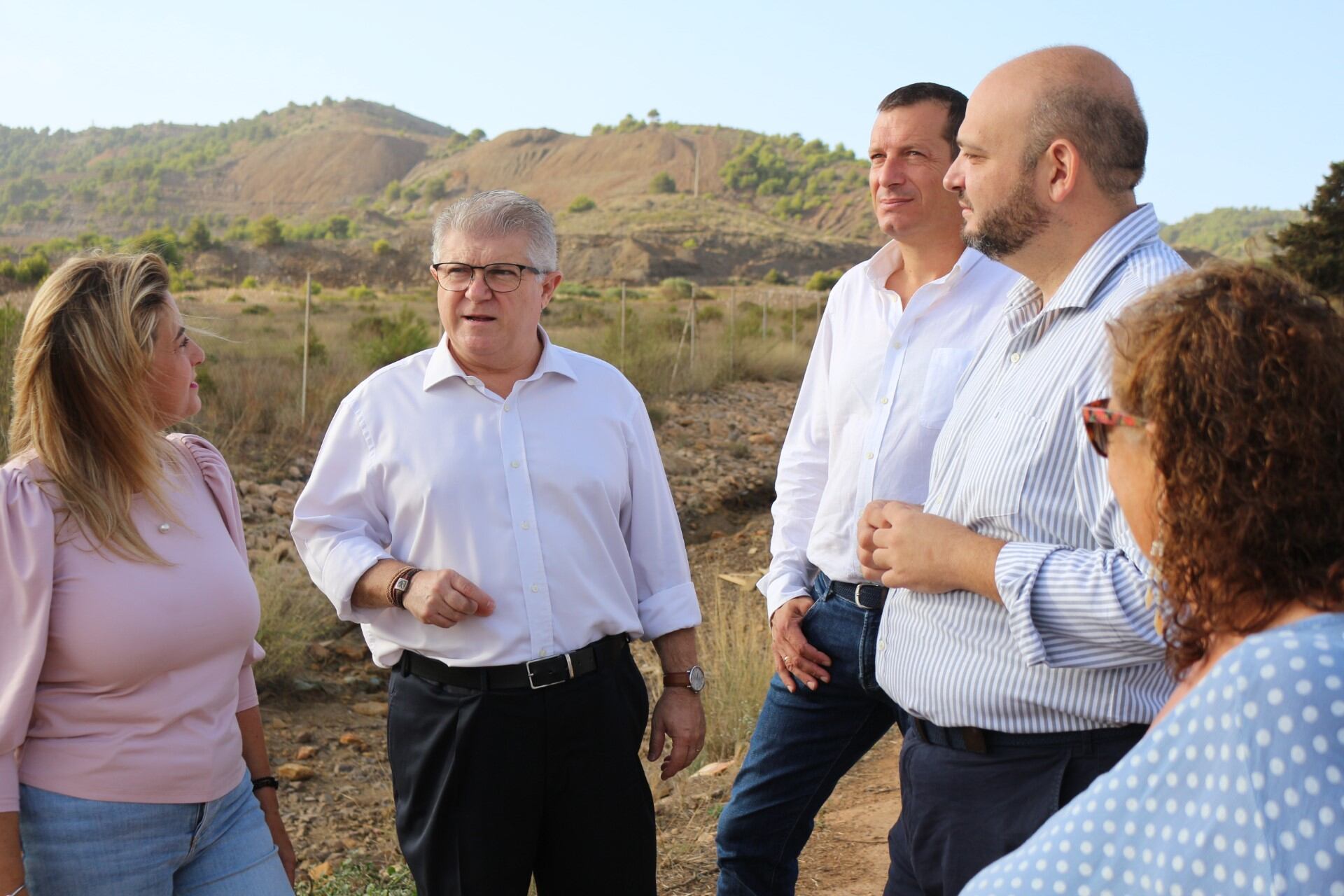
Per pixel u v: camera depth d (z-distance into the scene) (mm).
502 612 2316
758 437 12930
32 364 1893
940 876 1921
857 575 2473
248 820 2145
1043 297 1956
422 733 2354
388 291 66312
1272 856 823
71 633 1876
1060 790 1745
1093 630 1604
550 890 2453
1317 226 25984
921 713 1905
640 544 2619
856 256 123062
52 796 1898
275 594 5895
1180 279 1079
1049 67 1812
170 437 2195
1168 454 996
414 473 2367
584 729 2363
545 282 2459
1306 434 929
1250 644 895
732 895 2646
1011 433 1783
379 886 3596
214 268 99812
